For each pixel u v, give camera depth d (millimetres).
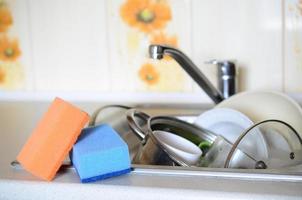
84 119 550
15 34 1102
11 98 1127
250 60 984
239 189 482
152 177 534
